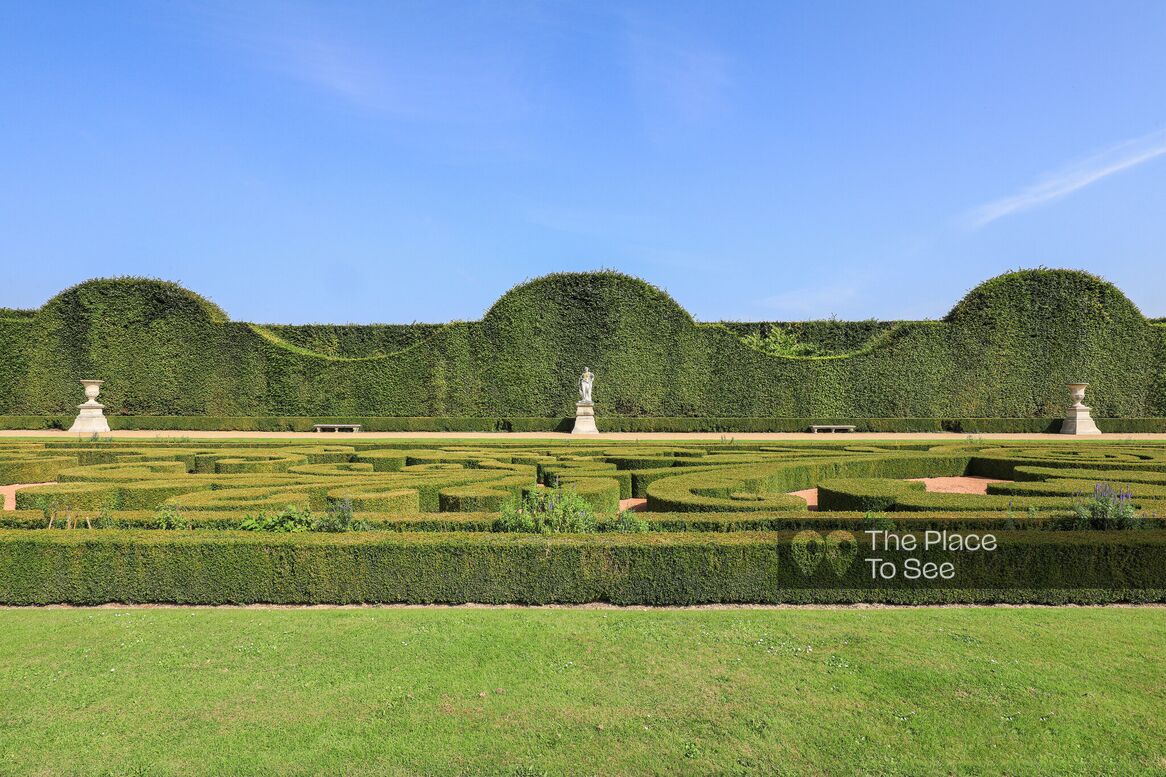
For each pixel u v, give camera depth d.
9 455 21.61
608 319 41.34
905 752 5.23
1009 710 5.76
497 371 41.34
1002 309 40.19
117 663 6.84
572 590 9.00
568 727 5.60
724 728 5.56
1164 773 4.95
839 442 25.05
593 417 38.78
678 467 18.30
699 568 8.92
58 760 5.21
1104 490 10.20
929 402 40.25
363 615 8.39
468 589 9.05
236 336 42.03
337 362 41.66
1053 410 39.84
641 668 6.59
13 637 7.62
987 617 8.10
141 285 42.12
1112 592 8.88
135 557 9.23
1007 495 12.94
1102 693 6.02
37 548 9.30
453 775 5.03
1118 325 39.84
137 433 38.66
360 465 18.80
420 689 6.22
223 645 7.26
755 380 40.81
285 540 9.17
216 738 5.48
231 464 19.47
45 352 41.94
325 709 5.89
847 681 6.29
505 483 13.58
